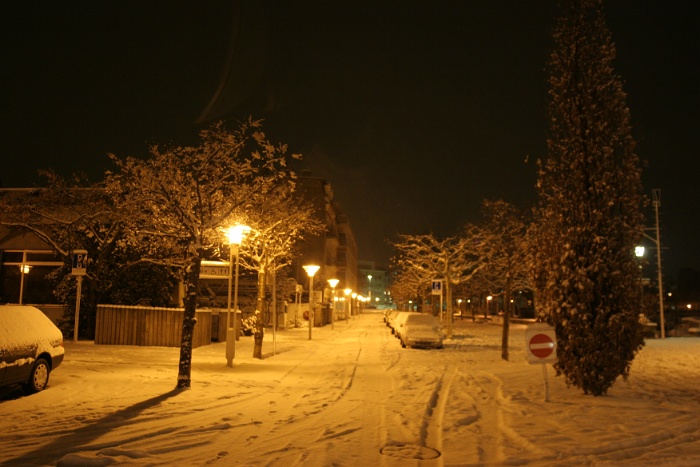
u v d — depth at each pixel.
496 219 20.70
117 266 24.36
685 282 98.00
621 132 11.06
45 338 11.13
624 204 10.91
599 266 10.61
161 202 14.19
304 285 54.47
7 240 27.08
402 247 33.44
